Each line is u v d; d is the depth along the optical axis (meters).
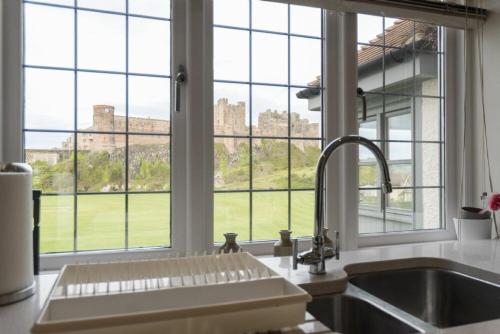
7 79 1.27
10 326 0.69
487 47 1.76
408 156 1.81
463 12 1.71
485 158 1.77
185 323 0.57
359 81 1.69
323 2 1.52
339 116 1.65
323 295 1.01
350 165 1.61
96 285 0.76
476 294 1.16
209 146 1.48
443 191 1.87
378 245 1.72
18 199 0.80
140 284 0.77
